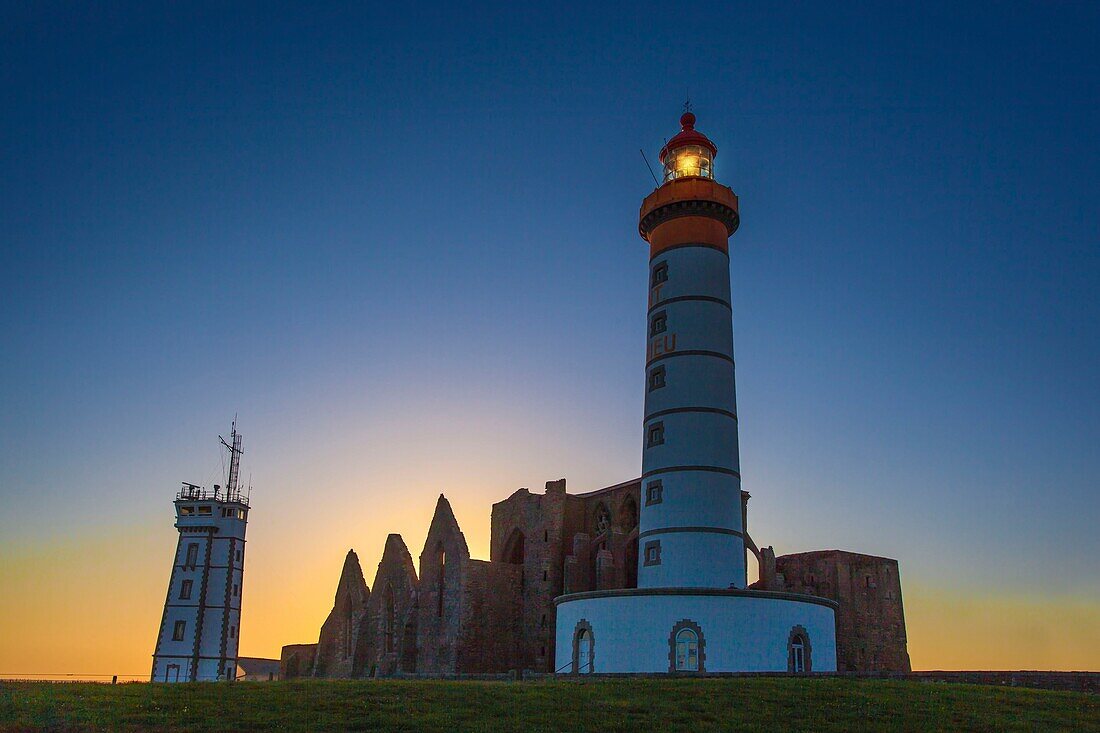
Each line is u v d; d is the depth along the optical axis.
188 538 124.12
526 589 86.69
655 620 58.25
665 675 50.78
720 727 35.97
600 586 75.06
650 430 68.00
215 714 37.16
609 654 59.12
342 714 37.50
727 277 71.50
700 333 68.31
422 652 86.12
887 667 85.19
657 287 71.44
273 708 38.47
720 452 65.56
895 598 88.75
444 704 39.69
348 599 106.44
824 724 36.28
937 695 41.16
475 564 84.81
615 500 85.31
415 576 91.88
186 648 118.38
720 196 71.62
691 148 76.25
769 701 40.19
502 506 94.81
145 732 33.97
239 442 131.75
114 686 44.59
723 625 57.28
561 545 86.62
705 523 63.38
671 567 62.81
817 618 61.66
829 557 85.12
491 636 83.69
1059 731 35.16
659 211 72.56
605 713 38.09
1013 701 39.84
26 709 36.78
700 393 66.62
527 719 37.00
